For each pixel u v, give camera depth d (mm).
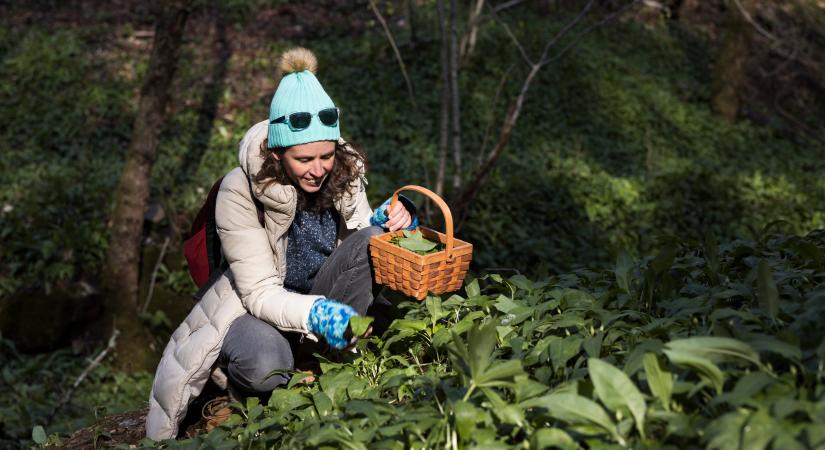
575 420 1843
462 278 2951
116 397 7254
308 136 2801
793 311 2314
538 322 2645
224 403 3393
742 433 1603
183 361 3100
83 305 7789
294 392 2703
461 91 12328
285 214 2990
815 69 16641
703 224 11445
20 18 12477
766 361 1997
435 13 14016
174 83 11375
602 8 16375
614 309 2785
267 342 2977
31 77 10945
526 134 12016
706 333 2268
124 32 12305
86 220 8492
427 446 2074
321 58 12469
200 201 9000
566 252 9797
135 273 7934
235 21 13148
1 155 9555
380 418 2213
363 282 3127
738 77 15086
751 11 14914
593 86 13797
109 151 9875
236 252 3006
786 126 15719
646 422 1835
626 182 11492
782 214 12148
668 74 15625
